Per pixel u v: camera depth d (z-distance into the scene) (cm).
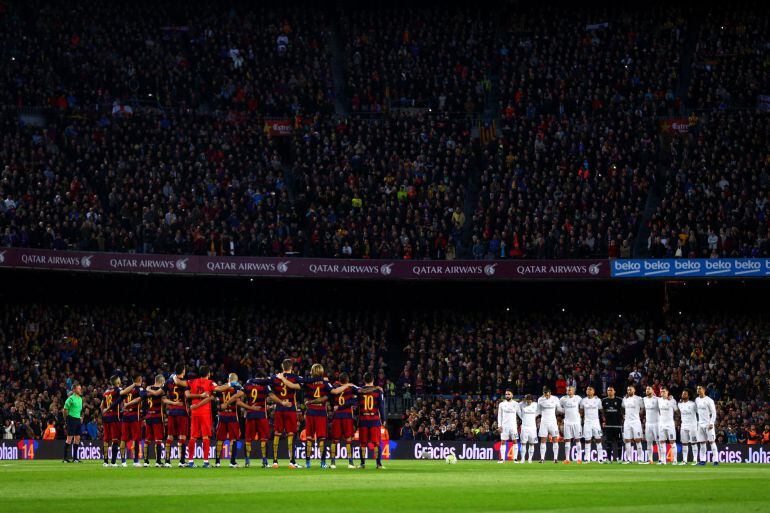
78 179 7138
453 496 2405
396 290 7506
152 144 7556
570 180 7450
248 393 3797
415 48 8969
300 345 7038
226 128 7975
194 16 9019
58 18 8462
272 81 8538
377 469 3838
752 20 8794
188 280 7325
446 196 7419
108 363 6606
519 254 6881
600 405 4925
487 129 8175
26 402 5994
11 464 4428
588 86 8425
